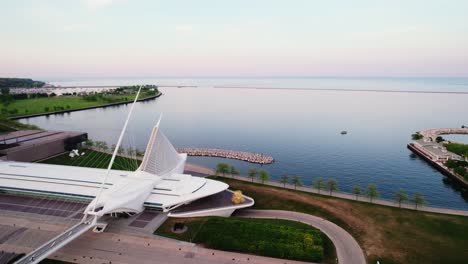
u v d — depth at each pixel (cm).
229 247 7738
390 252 7931
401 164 16712
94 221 8281
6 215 9150
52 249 7025
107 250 7656
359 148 19750
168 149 11919
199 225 8794
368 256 7762
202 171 14688
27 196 10375
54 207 9650
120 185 9794
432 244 8288
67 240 7406
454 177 13975
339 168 16112
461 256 7781
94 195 9762
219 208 9500
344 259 7625
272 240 7919
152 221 9012
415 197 10581
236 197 9869
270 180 14200
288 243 7800
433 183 14062
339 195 11731
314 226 9106
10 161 12744
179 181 10694
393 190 13300
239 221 8750
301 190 12219
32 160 14538
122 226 8744
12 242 7825
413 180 14450
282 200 10894
